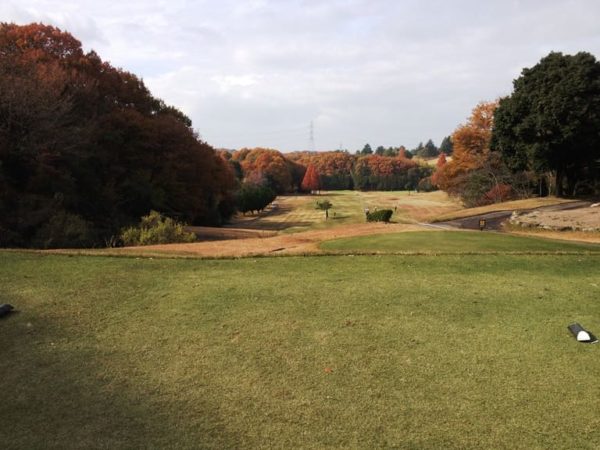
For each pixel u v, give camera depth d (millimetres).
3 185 21297
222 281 8852
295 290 8258
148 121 36219
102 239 22922
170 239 19719
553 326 6598
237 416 4250
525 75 37438
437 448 3803
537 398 4625
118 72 39656
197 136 47188
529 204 34594
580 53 34594
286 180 105562
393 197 88688
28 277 8750
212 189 46469
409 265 10383
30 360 5406
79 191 27594
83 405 4422
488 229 26031
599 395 4695
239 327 6484
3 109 22953
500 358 5543
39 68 27016
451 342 6008
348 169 130500
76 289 8133
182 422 4145
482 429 4082
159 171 36812
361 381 4953
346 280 8992
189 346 5840
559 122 33688
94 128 30109
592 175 39812
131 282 8656
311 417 4242
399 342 5996
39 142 24250
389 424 4145
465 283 8836
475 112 50125
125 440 3861
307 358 5508
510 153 39062
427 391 4750
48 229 19625
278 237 18062
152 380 4938
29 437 3893
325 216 59094
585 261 10977
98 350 5707
